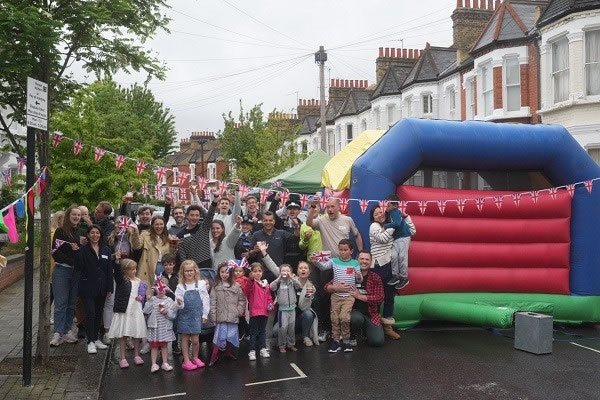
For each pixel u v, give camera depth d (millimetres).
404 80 27781
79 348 8414
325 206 9289
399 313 9695
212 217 8656
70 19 7234
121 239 8648
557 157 10172
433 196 9992
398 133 9789
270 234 9023
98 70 8039
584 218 10203
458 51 23469
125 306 7715
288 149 35562
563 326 10320
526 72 19188
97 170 15445
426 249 9906
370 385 6895
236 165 38156
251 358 8062
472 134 9922
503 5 20453
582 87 16609
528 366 7656
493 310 8898
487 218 10141
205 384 7027
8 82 7648
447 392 6617
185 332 7621
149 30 8234
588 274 10156
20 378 6922
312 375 7324
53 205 15172
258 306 8055
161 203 25375
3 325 9750
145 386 6980
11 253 15516
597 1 16250
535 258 10188
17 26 6660
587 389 6688
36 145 7699
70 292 8625
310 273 9031
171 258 8031
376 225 9062
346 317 8367
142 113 33750
